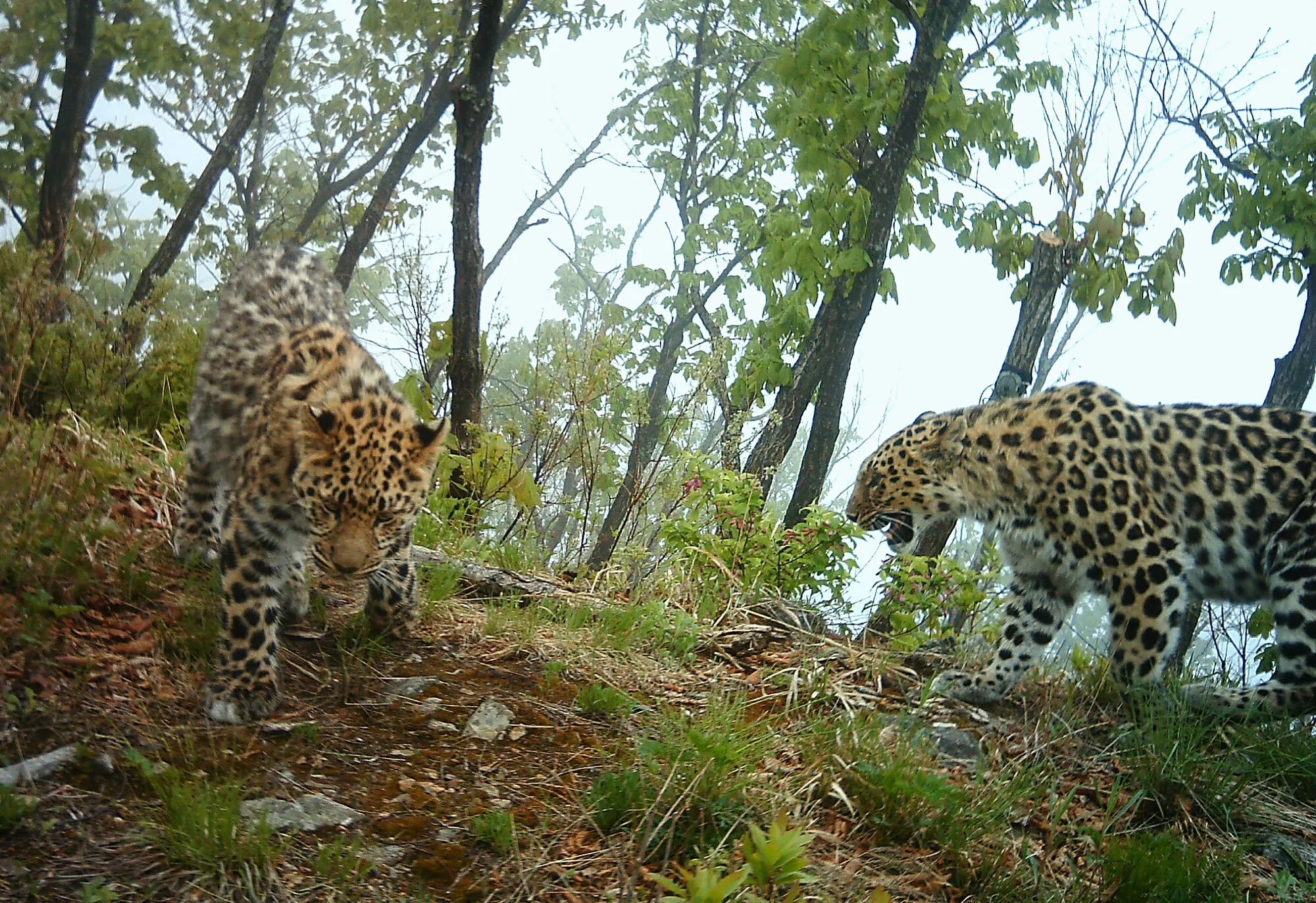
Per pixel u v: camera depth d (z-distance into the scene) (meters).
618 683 1.95
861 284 4.34
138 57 7.01
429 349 3.58
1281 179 4.66
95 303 3.91
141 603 1.89
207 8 7.46
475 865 1.38
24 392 2.70
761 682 2.08
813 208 4.48
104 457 2.34
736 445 3.30
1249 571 2.30
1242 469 2.25
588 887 1.37
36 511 1.90
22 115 6.51
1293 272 4.78
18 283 2.38
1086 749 1.99
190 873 1.28
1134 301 4.83
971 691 2.17
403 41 7.51
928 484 2.48
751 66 9.00
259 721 1.64
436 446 1.73
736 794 1.52
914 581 2.43
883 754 1.69
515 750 1.67
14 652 1.63
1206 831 1.78
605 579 2.59
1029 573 2.32
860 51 4.82
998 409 2.42
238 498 1.70
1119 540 2.17
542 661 2.00
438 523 2.73
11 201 6.12
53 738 1.48
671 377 8.63
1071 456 2.22
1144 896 1.52
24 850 1.28
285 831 1.38
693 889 1.16
